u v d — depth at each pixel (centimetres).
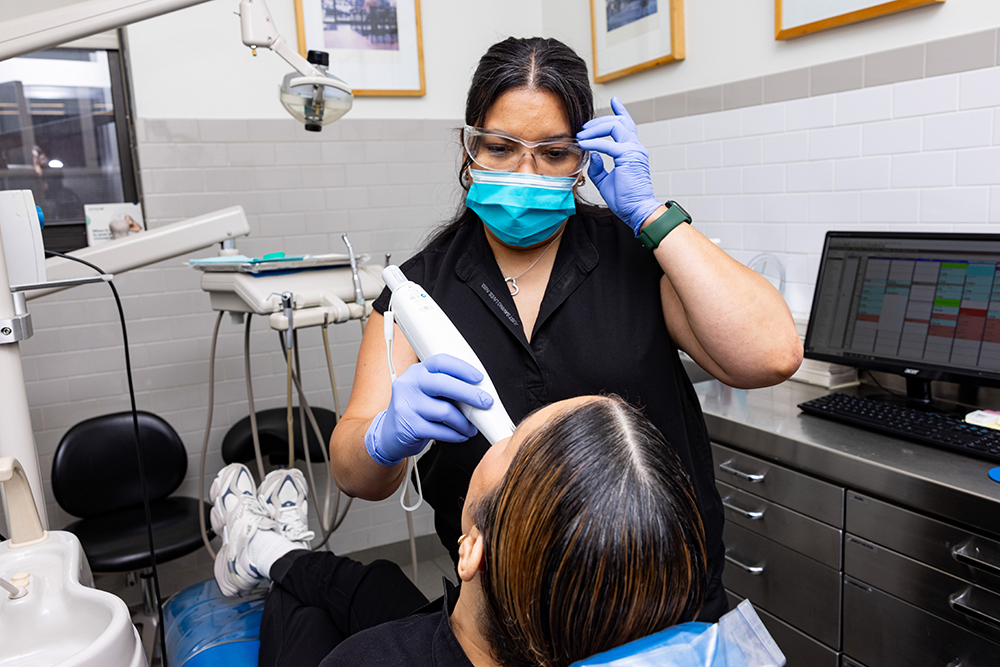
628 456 58
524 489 59
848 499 165
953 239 181
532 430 69
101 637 83
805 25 217
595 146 105
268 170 284
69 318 260
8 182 254
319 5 282
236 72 275
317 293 178
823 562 174
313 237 294
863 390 213
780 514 184
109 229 265
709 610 110
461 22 315
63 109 259
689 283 101
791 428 183
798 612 183
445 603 80
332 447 117
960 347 180
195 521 245
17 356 114
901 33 196
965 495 140
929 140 192
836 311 208
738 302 100
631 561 56
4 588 97
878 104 203
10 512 106
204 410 283
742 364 103
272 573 150
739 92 243
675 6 260
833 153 216
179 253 177
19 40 116
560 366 116
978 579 142
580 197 133
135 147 266
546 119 106
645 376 114
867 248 200
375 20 293
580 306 117
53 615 97
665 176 280
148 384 273
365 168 301
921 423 173
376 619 132
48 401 260
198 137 271
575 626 57
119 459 249
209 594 177
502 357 117
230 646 153
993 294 174
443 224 176
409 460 104
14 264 123
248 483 182
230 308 188
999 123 177
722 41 249
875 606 163
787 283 235
